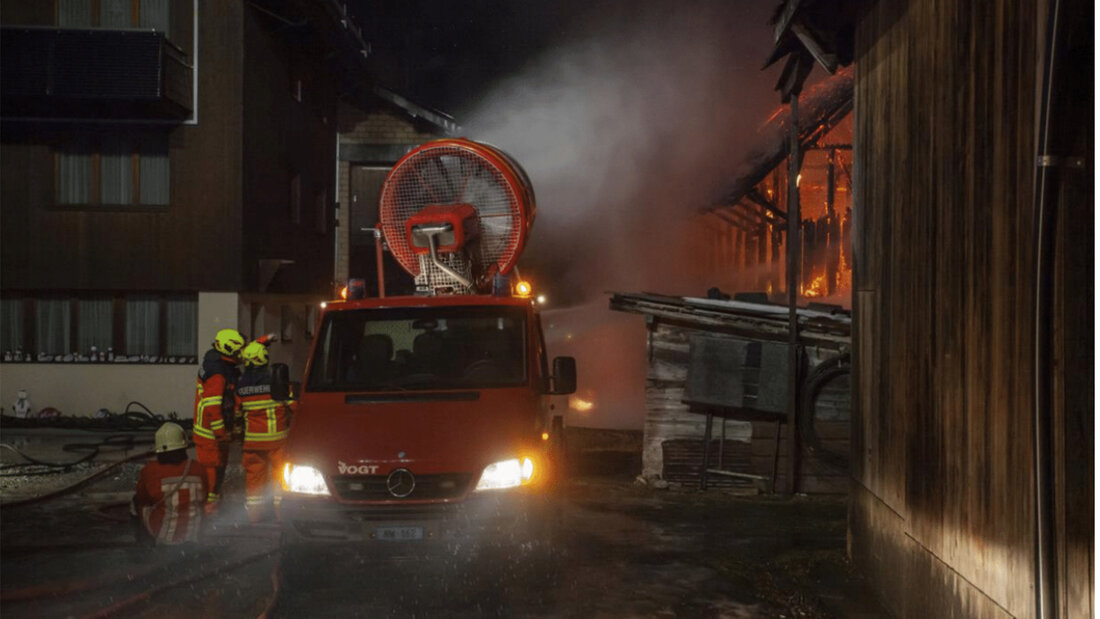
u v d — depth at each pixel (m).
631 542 9.07
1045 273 3.87
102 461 14.27
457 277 9.57
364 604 6.91
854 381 8.16
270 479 9.68
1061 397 3.86
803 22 8.85
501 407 7.62
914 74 6.30
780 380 11.99
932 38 5.86
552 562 7.51
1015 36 4.44
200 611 6.75
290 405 9.66
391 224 10.09
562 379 8.16
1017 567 4.39
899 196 6.69
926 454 5.92
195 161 18.64
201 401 9.50
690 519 10.25
